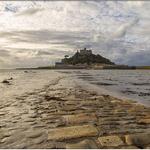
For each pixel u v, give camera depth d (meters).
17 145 4.75
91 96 12.67
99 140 5.08
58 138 5.21
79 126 6.24
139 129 6.00
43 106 9.36
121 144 4.85
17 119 7.05
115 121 6.85
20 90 16.02
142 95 16.17
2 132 5.66
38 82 26.23
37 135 5.42
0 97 12.17
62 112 8.12
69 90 16.08
